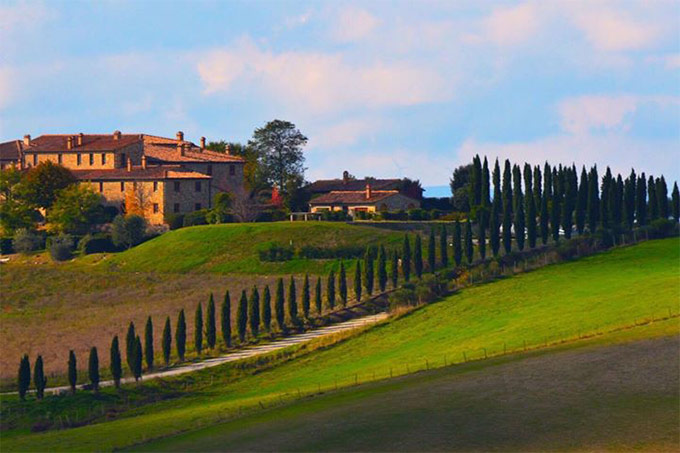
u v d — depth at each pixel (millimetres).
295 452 127500
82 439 156375
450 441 125000
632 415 128875
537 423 129000
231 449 133000
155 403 189625
